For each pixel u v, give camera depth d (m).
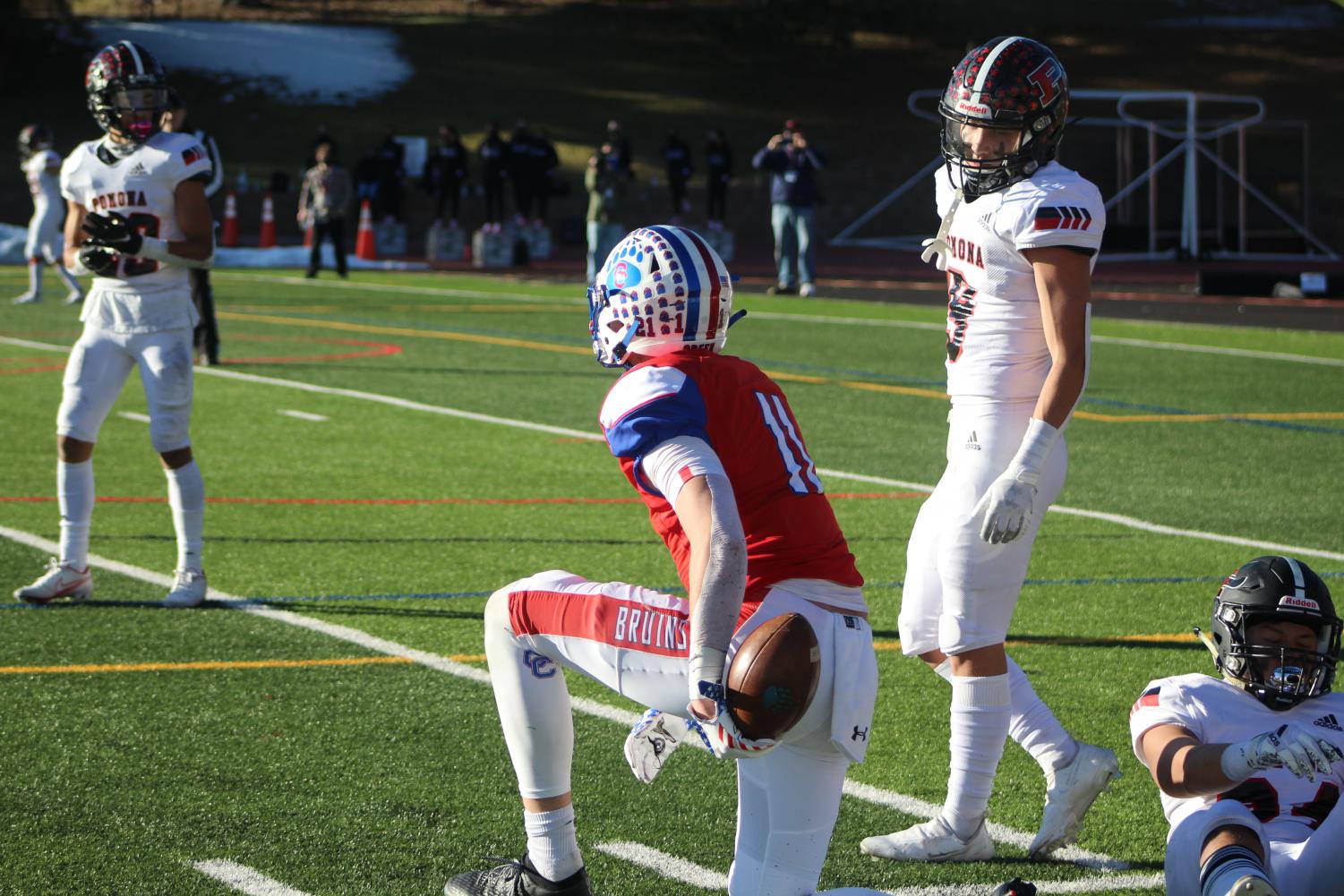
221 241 39.44
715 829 5.66
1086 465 13.20
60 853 5.36
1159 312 26.64
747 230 50.19
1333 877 4.18
